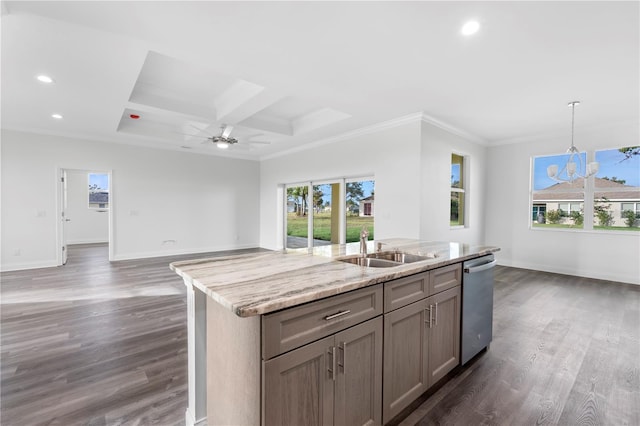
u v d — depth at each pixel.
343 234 5.85
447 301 2.00
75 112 4.35
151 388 1.93
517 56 2.70
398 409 1.63
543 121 4.61
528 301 3.70
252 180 8.07
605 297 3.86
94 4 2.03
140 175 6.38
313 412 1.22
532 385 1.99
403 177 4.61
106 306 3.42
